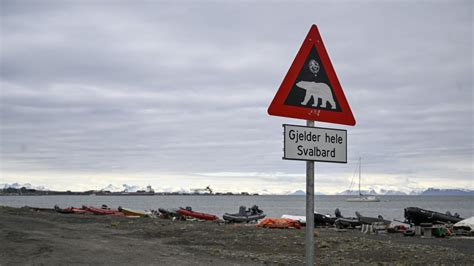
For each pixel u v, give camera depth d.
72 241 19.30
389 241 23.38
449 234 28.70
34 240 18.75
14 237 19.62
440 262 16.17
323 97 5.34
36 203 157.12
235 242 21.25
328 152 5.30
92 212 49.00
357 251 18.52
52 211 51.19
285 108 5.16
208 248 19.22
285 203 186.12
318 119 5.30
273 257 16.91
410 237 27.75
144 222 32.75
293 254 17.77
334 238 22.80
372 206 158.75
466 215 98.81
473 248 20.78
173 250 18.08
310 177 5.21
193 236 23.73
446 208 137.62
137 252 16.83
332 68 5.41
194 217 44.09
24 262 13.68
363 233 30.19
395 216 91.94
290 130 5.12
